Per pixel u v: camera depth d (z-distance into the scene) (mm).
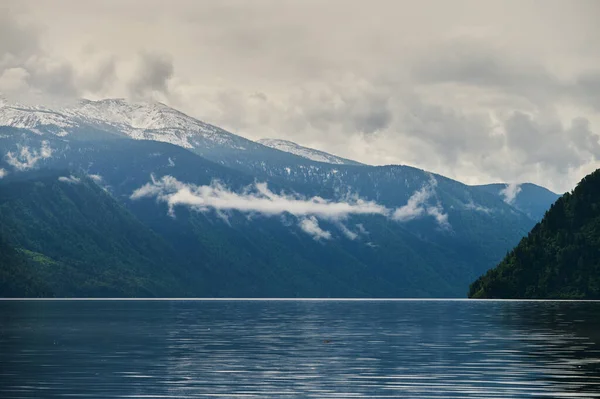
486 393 83438
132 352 122938
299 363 108688
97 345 134625
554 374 95688
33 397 81688
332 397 82188
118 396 82375
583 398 80312
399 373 98125
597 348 124312
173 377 95188
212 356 117500
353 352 122688
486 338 145875
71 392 84438
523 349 123750
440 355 116938
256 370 101438
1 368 102625
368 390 86062
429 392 84562
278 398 81562
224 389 86750
